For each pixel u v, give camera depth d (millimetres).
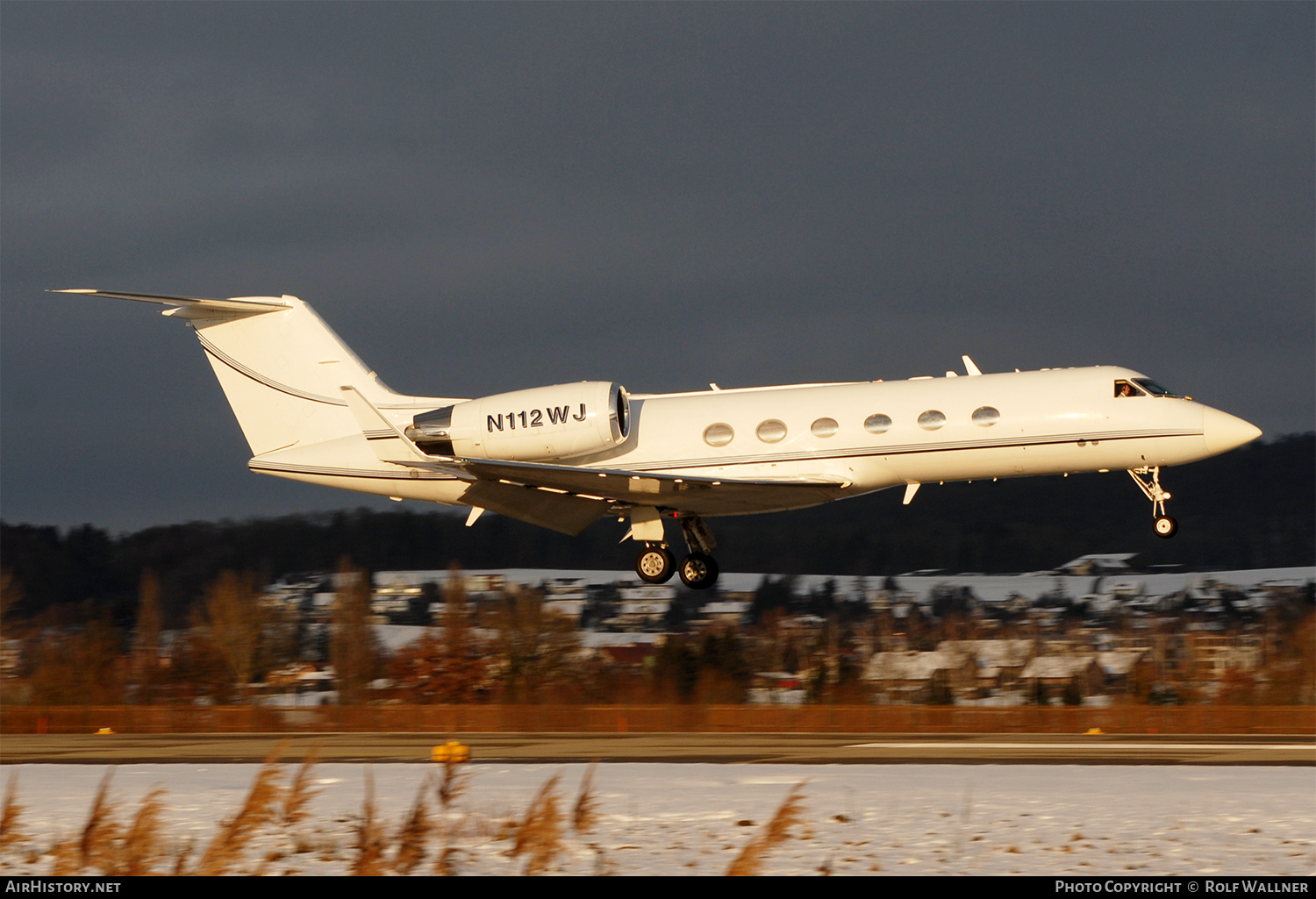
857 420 87438
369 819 43312
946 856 41625
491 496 93375
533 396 90938
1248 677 147500
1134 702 148250
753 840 39750
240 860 43281
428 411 94688
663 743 84062
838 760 68875
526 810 50281
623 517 99438
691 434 91375
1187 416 82500
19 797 58125
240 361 101625
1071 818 46719
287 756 77312
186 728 114812
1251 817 46562
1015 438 84438
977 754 70500
